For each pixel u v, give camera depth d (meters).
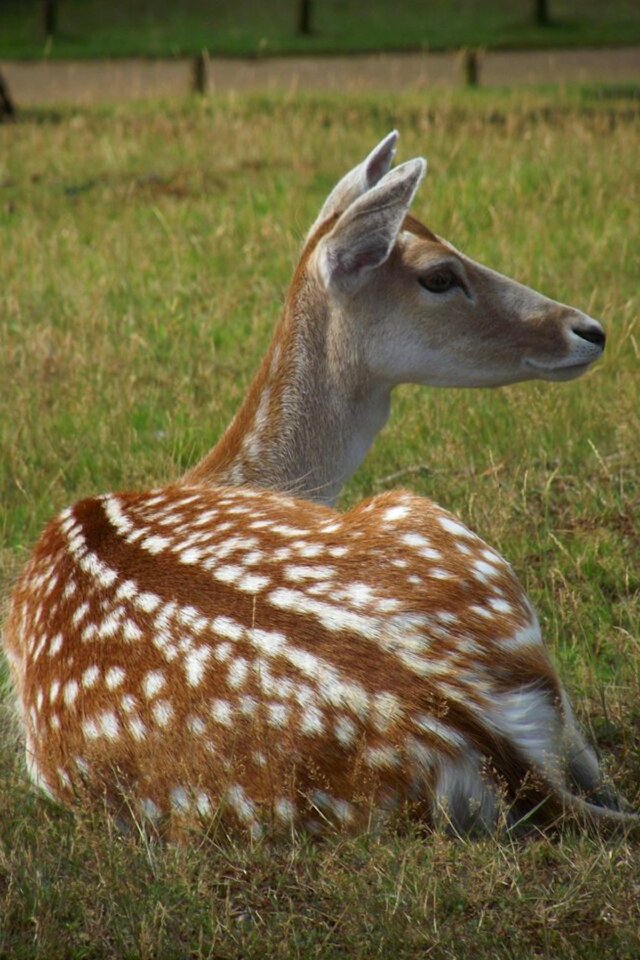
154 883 5.93
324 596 5.93
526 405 11.96
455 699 5.65
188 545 6.60
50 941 5.65
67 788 6.46
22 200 21.59
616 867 5.83
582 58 45.06
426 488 10.75
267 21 55.47
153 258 17.66
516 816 6.04
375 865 5.75
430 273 8.57
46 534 7.56
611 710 7.55
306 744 5.68
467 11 56.50
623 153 21.91
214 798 5.88
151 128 27.09
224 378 13.33
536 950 5.59
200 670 5.93
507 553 9.60
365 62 44.47
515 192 19.72
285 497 7.53
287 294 8.93
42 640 6.73
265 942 5.59
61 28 54.75
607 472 10.54
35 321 15.23
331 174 22.39
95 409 12.48
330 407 8.79
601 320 13.84
